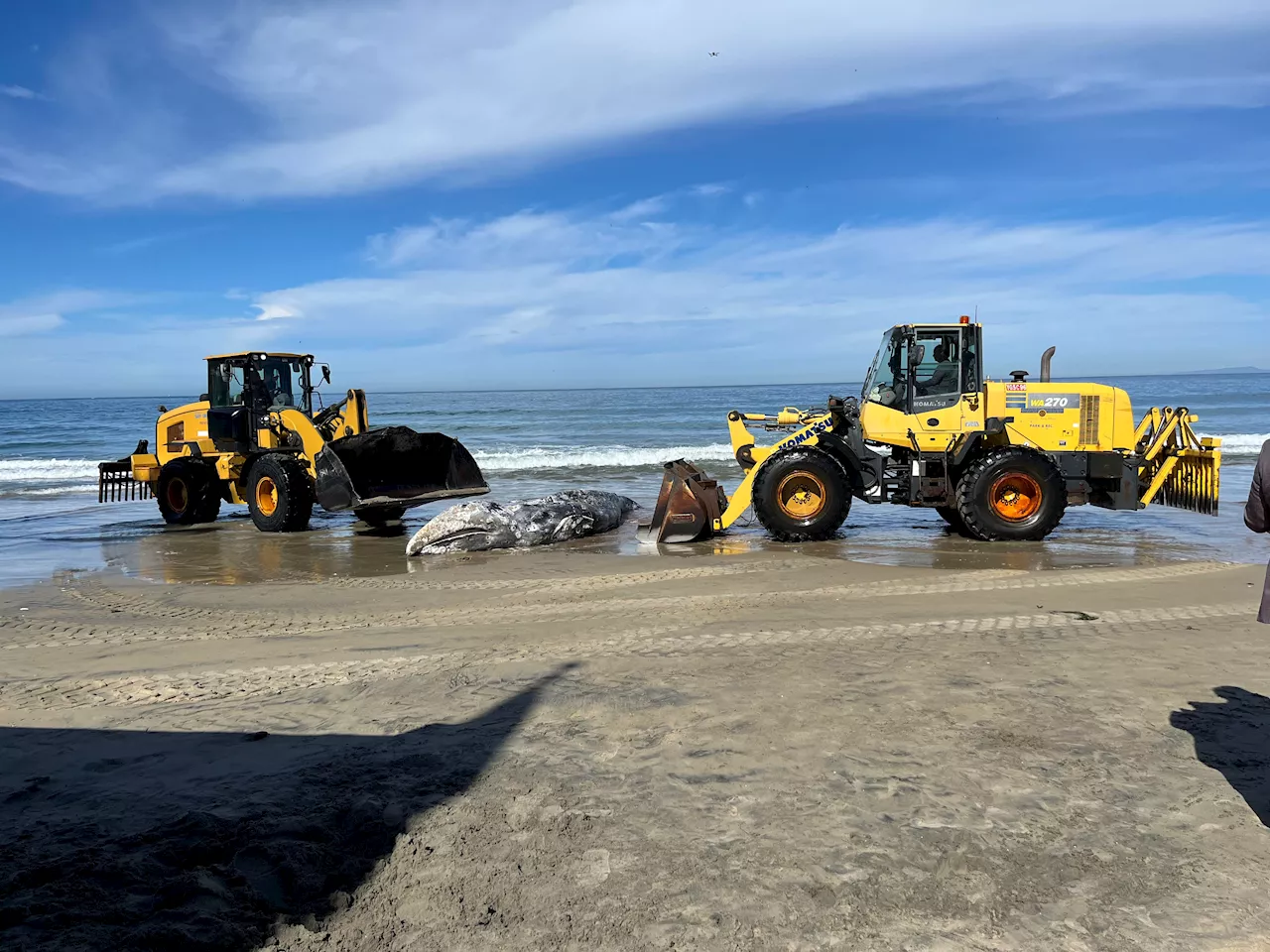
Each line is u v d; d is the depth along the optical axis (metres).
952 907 2.59
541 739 3.94
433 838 3.02
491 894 2.69
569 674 4.91
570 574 8.27
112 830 3.12
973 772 3.50
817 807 3.22
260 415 12.79
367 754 3.82
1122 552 9.18
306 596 7.66
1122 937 2.45
